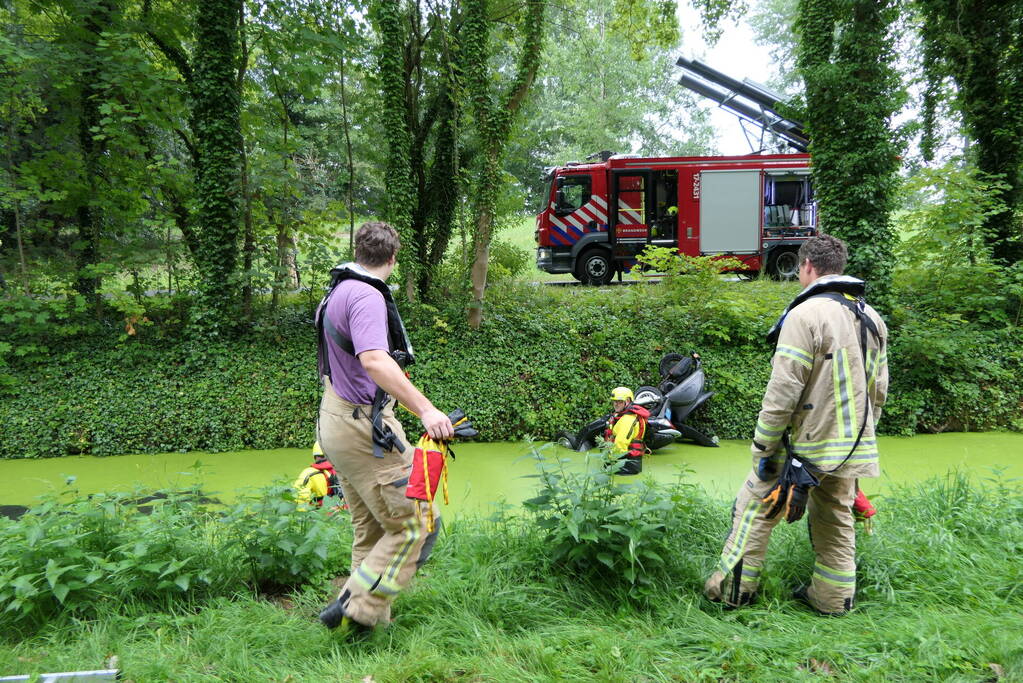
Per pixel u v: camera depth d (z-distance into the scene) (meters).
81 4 8.27
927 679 2.17
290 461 7.29
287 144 9.12
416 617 2.62
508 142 9.34
